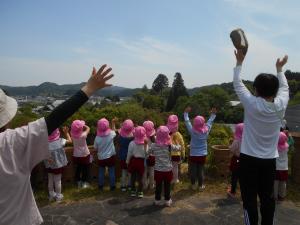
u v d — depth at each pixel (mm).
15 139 1528
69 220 5055
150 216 5188
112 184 6492
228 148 7500
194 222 4957
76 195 6184
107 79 1707
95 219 5090
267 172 3094
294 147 6777
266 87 3086
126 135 6398
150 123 6785
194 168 6465
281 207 5633
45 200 5926
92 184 6871
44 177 6613
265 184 3121
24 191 1604
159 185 5605
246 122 3129
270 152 3062
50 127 1581
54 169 5785
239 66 3146
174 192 6367
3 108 1609
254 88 3225
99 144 6387
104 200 5941
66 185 6770
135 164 5957
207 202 5824
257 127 3035
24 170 1564
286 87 3271
